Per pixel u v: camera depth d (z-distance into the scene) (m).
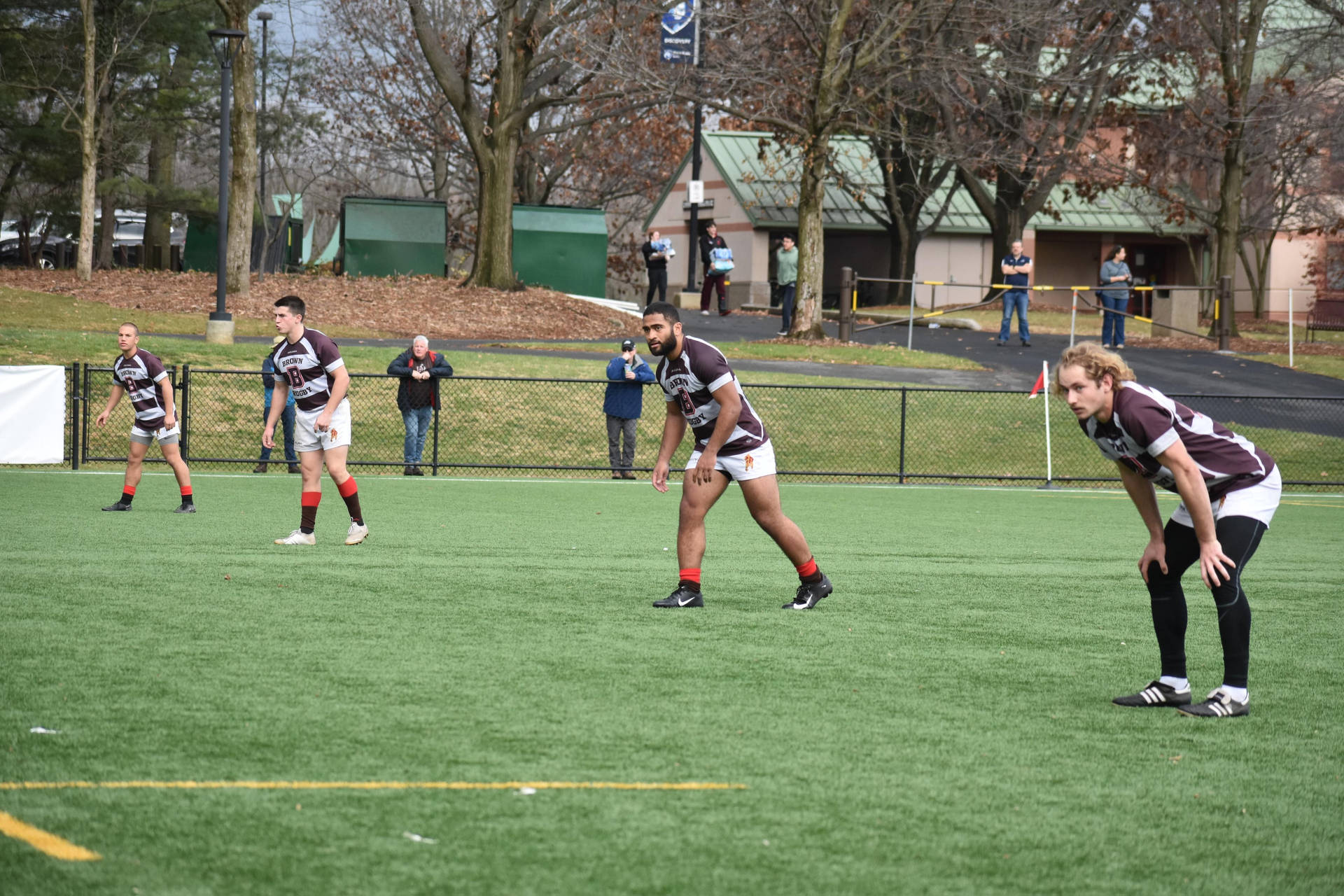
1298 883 7.13
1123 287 57.50
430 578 17.45
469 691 10.95
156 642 12.69
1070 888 6.96
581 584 17.19
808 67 57.69
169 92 79.06
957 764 9.18
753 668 12.18
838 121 56.44
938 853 7.39
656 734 9.71
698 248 97.12
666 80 56.47
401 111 97.88
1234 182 71.00
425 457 37.56
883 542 23.27
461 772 8.63
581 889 6.69
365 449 38.31
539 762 8.91
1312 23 71.25
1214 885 7.07
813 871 7.05
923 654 13.14
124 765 8.62
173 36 79.25
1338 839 7.84
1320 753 9.74
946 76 57.75
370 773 8.57
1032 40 62.06
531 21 66.06
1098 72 69.00
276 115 86.06
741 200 89.75
